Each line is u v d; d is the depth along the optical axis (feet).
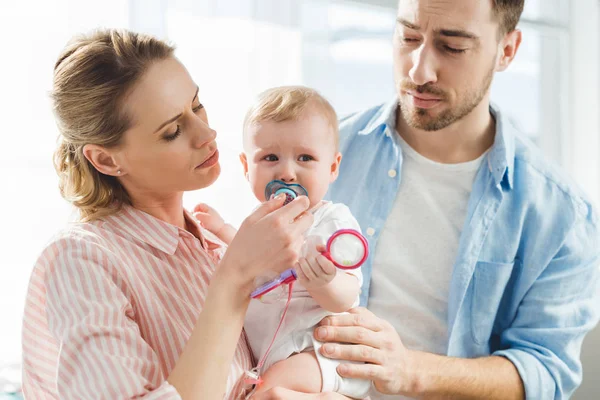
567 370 5.82
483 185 5.91
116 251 4.08
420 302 5.90
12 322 7.92
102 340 3.59
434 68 5.48
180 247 4.40
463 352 5.89
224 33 8.72
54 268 3.93
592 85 11.70
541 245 5.89
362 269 5.90
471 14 5.41
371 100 9.82
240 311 3.80
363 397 4.82
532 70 11.37
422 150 6.09
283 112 4.59
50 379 4.20
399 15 5.70
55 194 8.04
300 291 4.66
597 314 6.07
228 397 4.18
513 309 6.05
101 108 4.03
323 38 9.36
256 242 3.76
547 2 11.38
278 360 4.56
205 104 8.66
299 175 4.59
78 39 4.26
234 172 8.86
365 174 6.17
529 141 6.43
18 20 7.73
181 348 4.03
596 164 11.69
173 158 4.11
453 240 5.91
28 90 7.82
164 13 8.34
